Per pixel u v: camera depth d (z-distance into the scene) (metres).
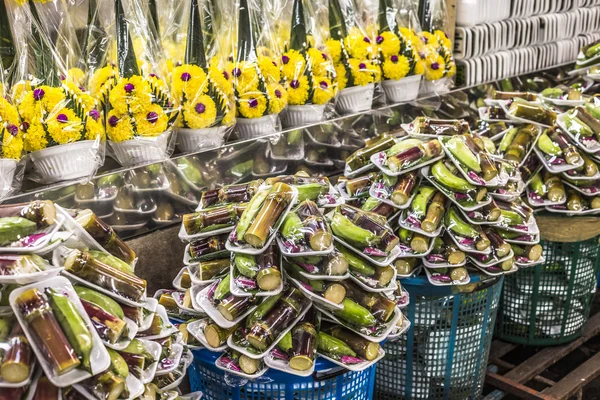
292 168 2.41
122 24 1.95
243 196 1.76
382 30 2.75
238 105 2.23
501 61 3.27
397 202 1.92
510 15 3.28
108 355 1.14
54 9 1.92
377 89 2.78
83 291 1.23
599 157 2.28
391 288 1.65
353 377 1.64
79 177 1.85
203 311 1.61
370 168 2.07
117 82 1.94
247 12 2.24
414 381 2.13
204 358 1.60
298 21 2.40
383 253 1.62
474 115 3.16
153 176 2.00
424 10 2.95
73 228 1.28
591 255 2.51
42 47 1.83
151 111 1.95
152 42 2.04
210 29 2.21
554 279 2.49
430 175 1.94
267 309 1.54
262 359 1.55
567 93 2.71
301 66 2.38
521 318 2.58
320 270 1.54
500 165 2.02
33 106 1.76
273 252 1.54
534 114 2.34
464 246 1.92
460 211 1.96
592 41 3.75
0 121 1.67
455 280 1.95
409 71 2.76
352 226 1.62
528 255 2.09
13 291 1.13
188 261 1.71
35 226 1.18
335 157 2.57
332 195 1.75
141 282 1.29
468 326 2.07
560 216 2.35
